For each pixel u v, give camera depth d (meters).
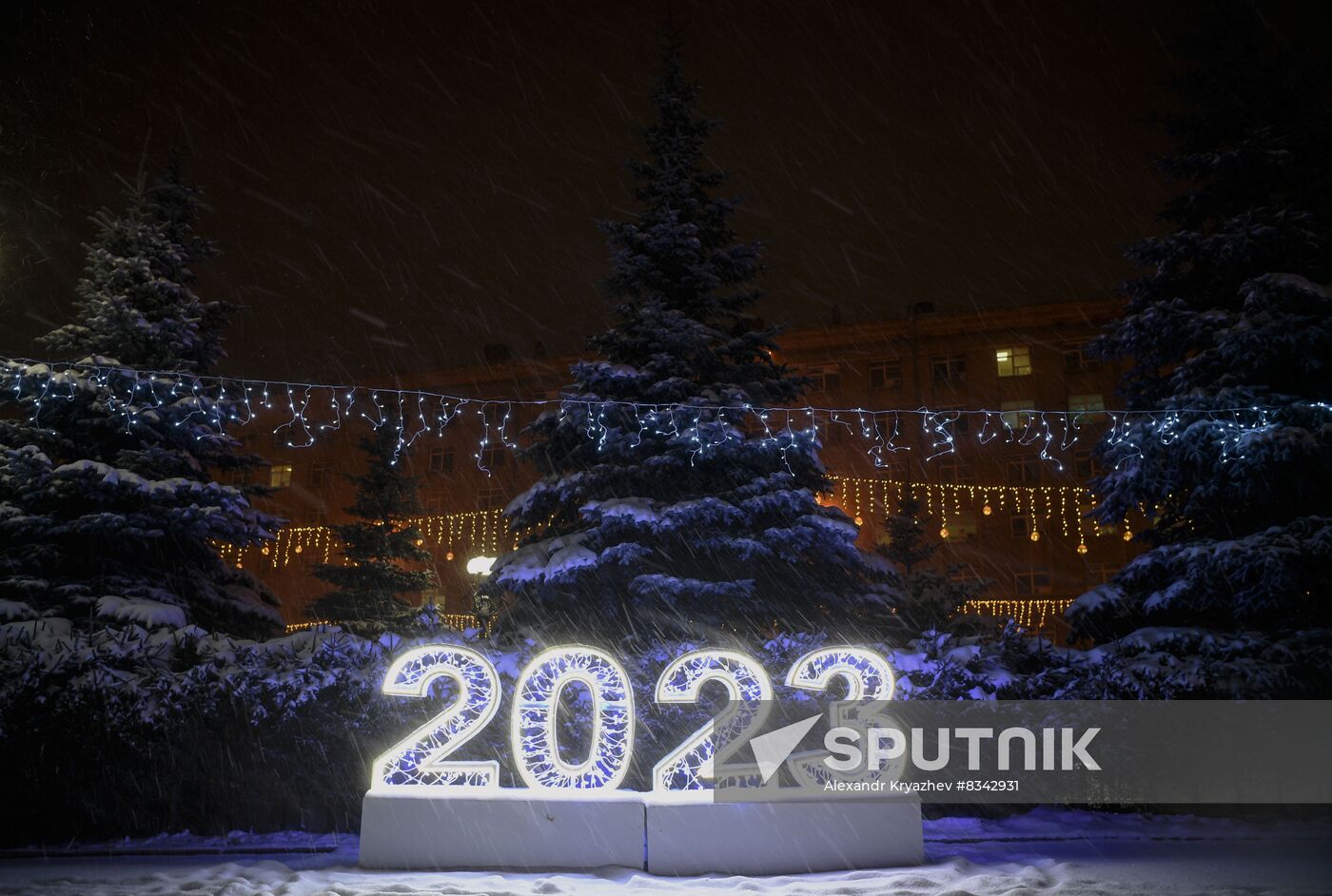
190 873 9.01
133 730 11.42
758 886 8.47
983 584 25.42
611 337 17.19
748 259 17.94
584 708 12.07
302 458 44.34
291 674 11.77
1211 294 16.91
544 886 8.38
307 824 11.66
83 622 15.75
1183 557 15.02
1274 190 16.97
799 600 16.02
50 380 16.38
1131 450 16.47
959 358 40.03
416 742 9.86
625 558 15.01
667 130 18.25
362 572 26.91
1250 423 15.08
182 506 17.66
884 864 9.35
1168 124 17.64
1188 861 9.58
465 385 43.81
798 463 16.91
